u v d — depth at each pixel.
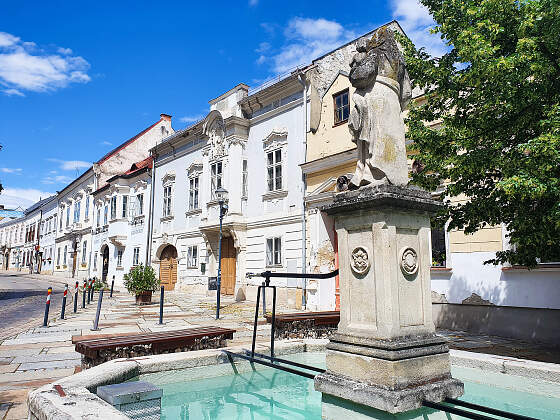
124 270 28.39
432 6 7.58
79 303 16.94
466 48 6.09
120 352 5.28
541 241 5.84
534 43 5.65
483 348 7.96
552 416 3.46
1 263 68.44
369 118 3.77
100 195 33.03
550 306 8.73
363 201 3.45
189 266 22.33
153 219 25.98
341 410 3.40
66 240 41.66
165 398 4.23
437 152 7.05
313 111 15.36
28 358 6.73
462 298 10.30
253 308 15.01
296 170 15.95
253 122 18.55
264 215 17.28
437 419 3.26
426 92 7.86
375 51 3.88
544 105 5.78
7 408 4.26
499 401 3.85
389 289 3.30
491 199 6.36
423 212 3.67
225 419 3.66
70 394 3.20
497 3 6.13
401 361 3.18
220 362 5.01
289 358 5.63
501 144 6.18
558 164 5.45
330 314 8.97
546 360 6.89
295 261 15.59
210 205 19.95
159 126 36.69
